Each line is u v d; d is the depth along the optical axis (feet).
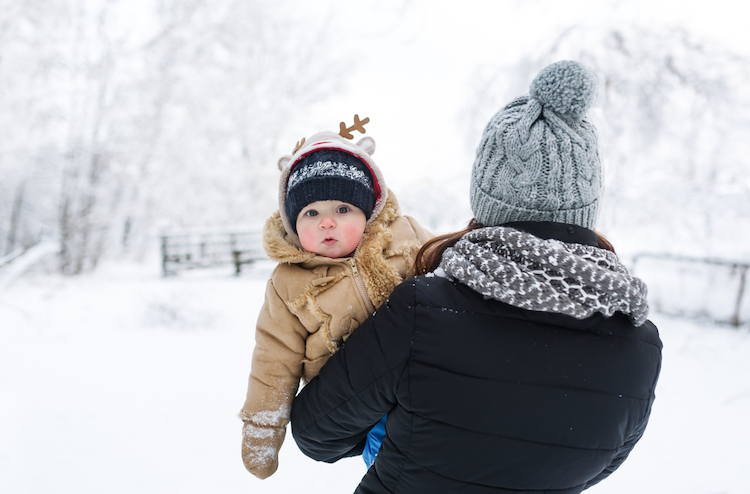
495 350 2.54
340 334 3.65
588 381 2.57
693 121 26.78
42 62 34.68
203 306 19.97
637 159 26.32
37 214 41.06
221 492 7.82
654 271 22.38
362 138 4.83
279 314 3.78
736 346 16.63
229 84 45.83
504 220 2.88
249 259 33.17
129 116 38.63
